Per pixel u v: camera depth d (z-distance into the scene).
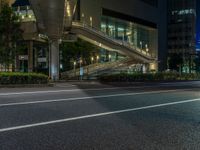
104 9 71.69
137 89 22.80
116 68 57.72
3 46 37.03
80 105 11.23
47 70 56.44
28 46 57.09
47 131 6.35
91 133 6.18
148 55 57.88
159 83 40.06
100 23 70.19
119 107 10.78
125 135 6.02
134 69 63.91
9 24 37.00
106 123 7.38
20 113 8.95
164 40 101.00
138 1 84.50
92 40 53.34
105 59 70.38
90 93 17.58
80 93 17.45
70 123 7.33
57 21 32.09
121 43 53.94
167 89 23.62
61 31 39.47
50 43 44.94
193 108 10.77
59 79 44.38
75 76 50.59
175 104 12.16
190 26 115.56
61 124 7.18
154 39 93.38
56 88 22.78
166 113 9.34
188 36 115.75
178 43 117.50
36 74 26.44
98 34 51.28
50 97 14.50
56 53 44.94
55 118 8.05
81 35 51.28
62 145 5.17
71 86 26.41
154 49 92.94
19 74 24.80
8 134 6.03
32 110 9.66
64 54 53.44
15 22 37.97
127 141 5.50
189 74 58.06
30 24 49.16
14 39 37.81
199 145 5.25
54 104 11.48
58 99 13.51
